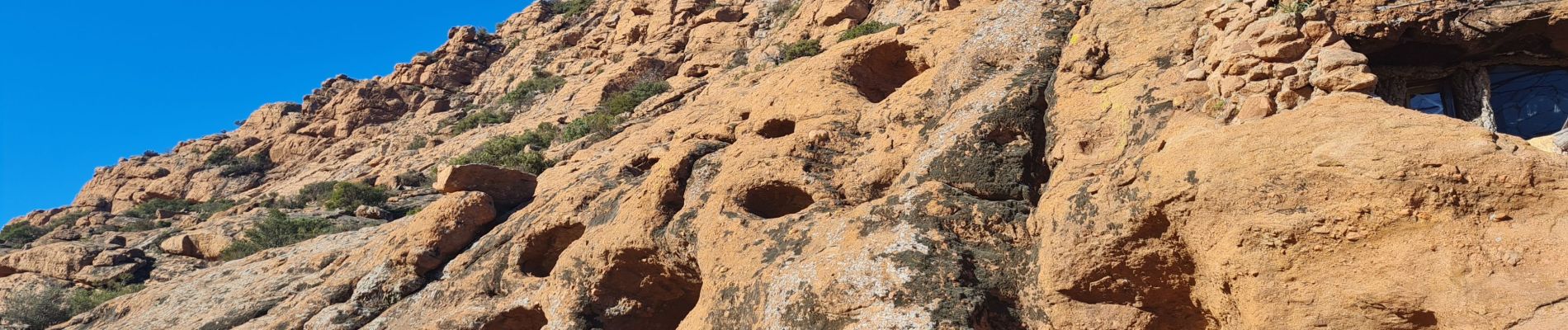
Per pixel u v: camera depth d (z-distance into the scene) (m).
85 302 32.03
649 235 15.59
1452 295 7.97
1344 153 8.77
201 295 22.89
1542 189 8.03
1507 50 11.82
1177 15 13.74
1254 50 11.05
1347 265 8.55
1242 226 9.12
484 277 18.05
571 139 42.47
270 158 84.56
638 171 19.72
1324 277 8.64
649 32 72.69
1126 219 10.24
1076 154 12.60
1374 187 8.48
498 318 16.62
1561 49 11.57
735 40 64.56
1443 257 8.10
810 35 58.56
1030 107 14.15
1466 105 12.16
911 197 13.09
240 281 22.91
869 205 13.43
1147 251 10.20
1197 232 9.63
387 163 63.50
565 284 15.98
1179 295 10.43
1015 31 16.06
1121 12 14.73
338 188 48.97
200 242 41.22
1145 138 11.91
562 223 18.00
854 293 11.55
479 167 21.91
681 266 15.20
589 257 15.95
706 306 13.73
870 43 18.86
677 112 24.16
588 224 17.66
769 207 15.50
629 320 15.61
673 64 65.38
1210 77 11.61
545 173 23.36
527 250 18.05
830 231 13.23
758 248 13.74
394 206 47.66
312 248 24.98
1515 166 8.15
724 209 14.95
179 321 21.41
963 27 17.91
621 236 15.80
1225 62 11.33
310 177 69.19
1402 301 8.21
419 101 85.69
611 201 17.81
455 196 20.30
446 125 75.06
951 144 13.90
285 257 24.38
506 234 18.94
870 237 12.59
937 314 10.94
